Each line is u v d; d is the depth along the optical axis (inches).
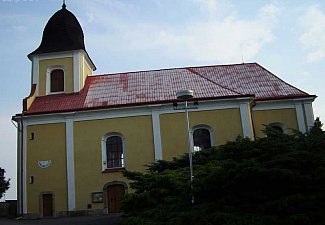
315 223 501.7
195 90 1270.9
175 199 634.8
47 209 1166.3
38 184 1179.3
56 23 1408.7
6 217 1210.6
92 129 1208.2
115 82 1386.6
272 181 544.7
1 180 1576.0
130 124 1205.1
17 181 1190.9
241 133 1179.9
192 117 1200.8
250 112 1208.2
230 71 1429.6
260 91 1293.1
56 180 1179.3
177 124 1195.3
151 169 895.1
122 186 1167.6
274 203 522.0
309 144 589.6
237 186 566.9
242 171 539.5
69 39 1385.3
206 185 582.2
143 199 669.9
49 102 1290.6
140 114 1210.0
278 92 1277.1
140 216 634.2
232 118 1193.4
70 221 982.4
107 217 1033.5
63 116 1216.8
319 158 552.7
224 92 1235.9
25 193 1174.3
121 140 1209.4
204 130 1206.3
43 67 1358.3
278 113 1246.3
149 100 1227.2
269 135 666.2
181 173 720.3
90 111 1209.4
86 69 1437.0
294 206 519.2
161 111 1205.1
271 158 581.6
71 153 1192.8
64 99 1299.2
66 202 1161.4
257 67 1438.2
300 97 1243.2
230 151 650.8
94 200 1157.7
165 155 1176.2
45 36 1406.3
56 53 1359.5
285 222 503.2
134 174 805.9
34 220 1066.1
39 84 1343.5
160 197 680.4
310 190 538.9
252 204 554.6
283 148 592.1
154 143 1186.0
